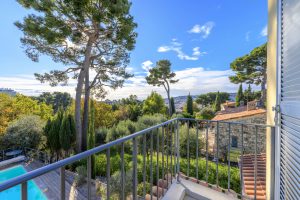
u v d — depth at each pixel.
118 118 21.62
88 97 11.79
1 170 9.91
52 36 8.42
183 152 9.43
